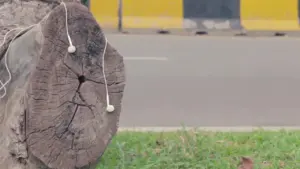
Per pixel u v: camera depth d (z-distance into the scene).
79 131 3.30
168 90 8.45
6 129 3.36
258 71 9.88
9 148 3.32
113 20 12.95
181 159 4.90
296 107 7.73
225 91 8.49
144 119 6.95
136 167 4.68
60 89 3.27
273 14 13.59
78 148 3.30
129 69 9.70
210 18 13.34
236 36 13.16
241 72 9.77
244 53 11.30
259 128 6.22
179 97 8.08
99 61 3.34
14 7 4.07
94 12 12.97
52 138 3.26
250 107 7.68
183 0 13.23
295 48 11.92
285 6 13.62
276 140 5.56
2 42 3.65
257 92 8.51
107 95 3.36
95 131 3.34
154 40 12.25
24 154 3.29
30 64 3.38
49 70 3.25
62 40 3.27
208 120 7.00
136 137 5.54
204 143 5.29
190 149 5.08
